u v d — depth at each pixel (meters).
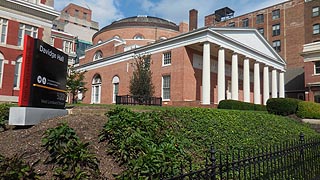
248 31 29.33
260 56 31.30
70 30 71.75
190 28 37.25
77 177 3.91
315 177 6.19
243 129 8.98
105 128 5.44
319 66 33.09
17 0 25.95
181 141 6.24
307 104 16.27
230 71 32.31
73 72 28.28
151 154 4.48
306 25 49.12
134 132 5.24
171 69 25.83
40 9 27.66
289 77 43.97
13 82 25.88
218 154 6.37
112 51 36.06
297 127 12.43
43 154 4.80
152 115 6.85
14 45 26.16
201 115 8.57
